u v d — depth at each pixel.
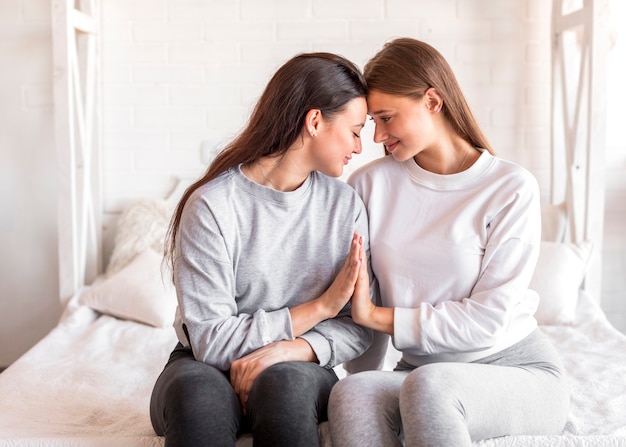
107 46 3.61
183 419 1.47
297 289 1.80
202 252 1.70
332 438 1.56
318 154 1.76
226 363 1.68
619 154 3.69
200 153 3.66
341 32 3.58
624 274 3.74
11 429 1.93
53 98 3.51
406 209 1.86
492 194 1.79
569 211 3.42
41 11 3.58
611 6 3.63
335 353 1.76
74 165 3.35
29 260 3.72
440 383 1.52
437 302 1.80
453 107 1.81
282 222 1.78
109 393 2.26
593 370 2.46
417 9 3.58
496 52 3.60
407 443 1.47
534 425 1.66
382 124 1.81
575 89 3.49
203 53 3.61
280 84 1.74
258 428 1.51
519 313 1.80
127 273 3.21
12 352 3.77
